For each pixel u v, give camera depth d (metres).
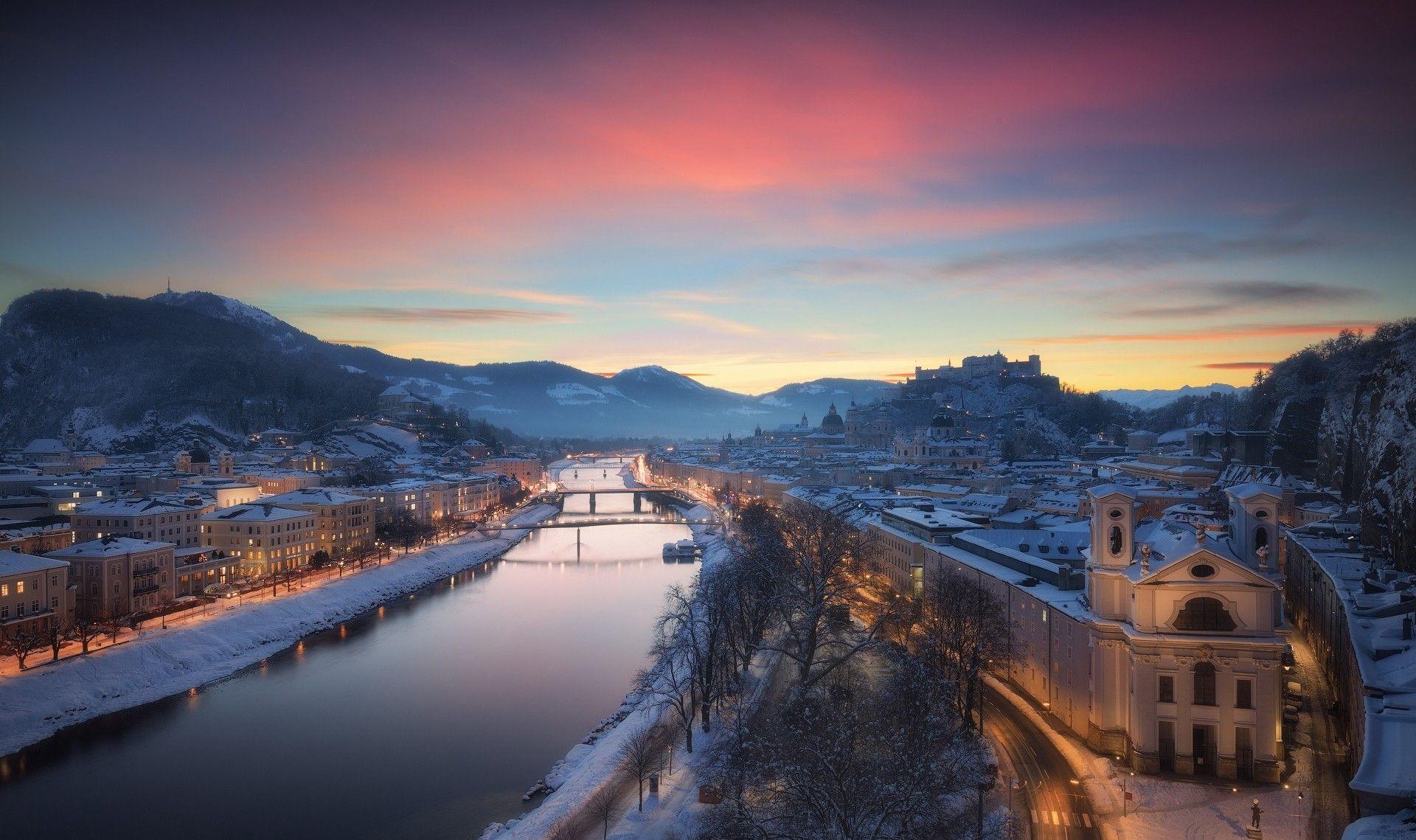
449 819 120.50
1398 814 74.06
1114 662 121.19
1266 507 126.56
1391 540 175.88
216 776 135.12
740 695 147.50
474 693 175.62
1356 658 108.06
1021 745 125.00
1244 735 112.25
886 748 99.56
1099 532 124.69
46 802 126.31
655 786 114.88
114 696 167.88
